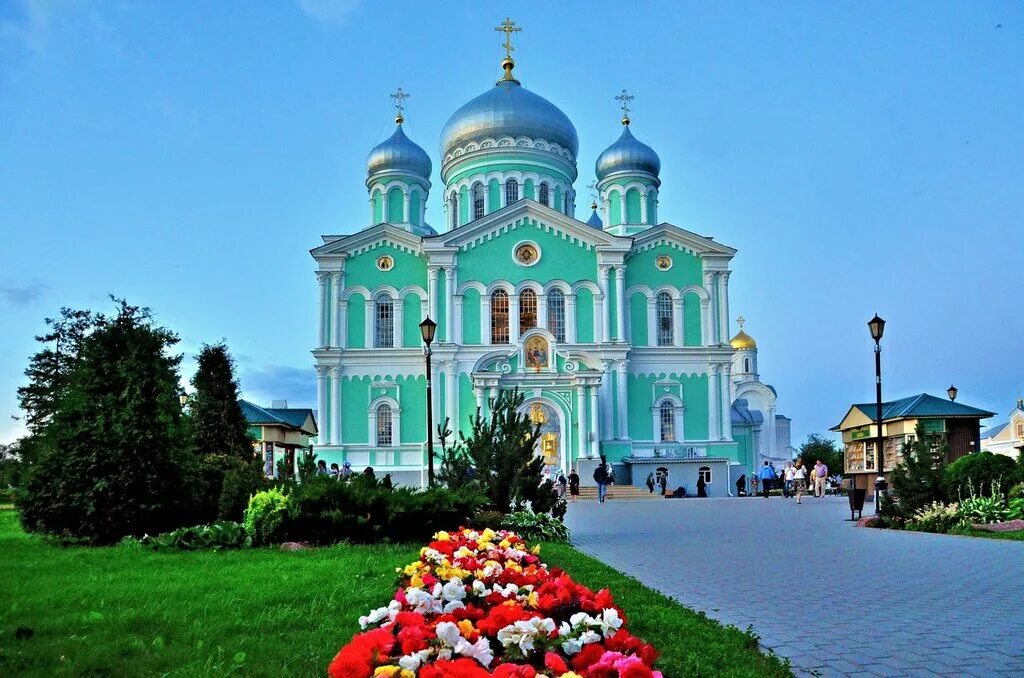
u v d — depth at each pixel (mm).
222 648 8570
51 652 8539
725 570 15844
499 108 62938
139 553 17312
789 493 51156
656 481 53312
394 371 55125
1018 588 13445
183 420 21484
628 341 56406
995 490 24594
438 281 55312
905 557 17516
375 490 19469
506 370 52781
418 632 6297
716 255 57719
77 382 20688
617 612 7234
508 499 22547
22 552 17688
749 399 99000
